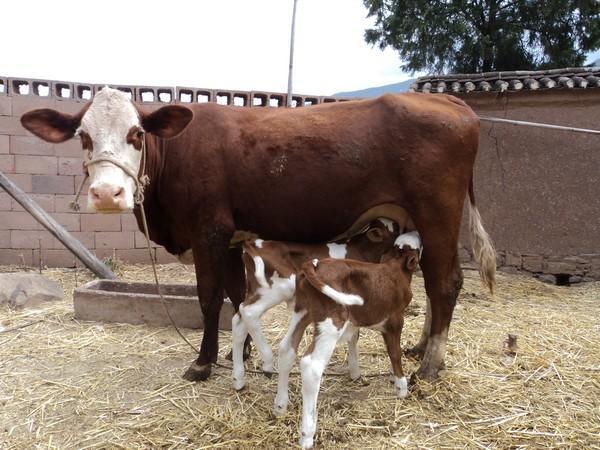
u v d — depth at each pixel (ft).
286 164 11.56
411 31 52.11
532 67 54.54
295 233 12.17
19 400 11.42
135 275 23.76
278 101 25.77
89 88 24.27
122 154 10.19
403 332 15.60
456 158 11.55
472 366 13.08
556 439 9.96
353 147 11.43
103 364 13.35
